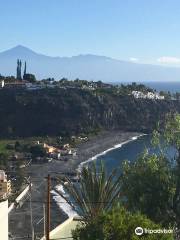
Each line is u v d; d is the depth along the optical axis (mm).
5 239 32188
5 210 32250
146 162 43938
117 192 41844
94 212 40219
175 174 42812
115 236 28719
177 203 42188
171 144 44562
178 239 38281
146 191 42156
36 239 69250
